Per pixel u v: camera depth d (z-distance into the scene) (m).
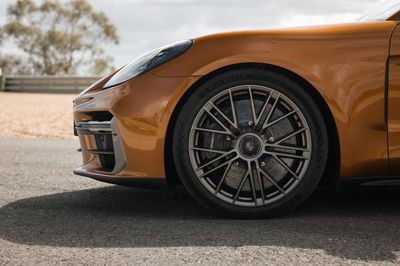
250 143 2.26
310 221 2.23
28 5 46.00
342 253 1.79
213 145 2.29
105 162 2.53
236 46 2.24
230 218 2.30
